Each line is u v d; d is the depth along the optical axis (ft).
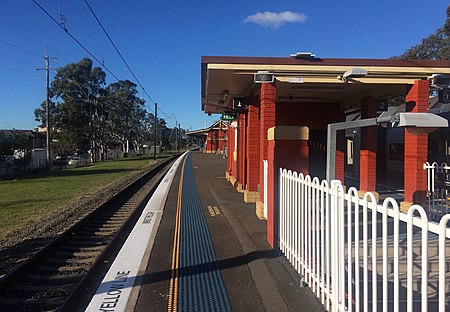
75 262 22.12
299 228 16.53
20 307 15.85
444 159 43.88
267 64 30.32
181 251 22.30
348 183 52.21
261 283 16.72
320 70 30.22
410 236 8.31
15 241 27.02
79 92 174.09
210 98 47.34
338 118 47.14
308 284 15.49
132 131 251.60
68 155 160.86
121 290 16.58
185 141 540.93
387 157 55.93
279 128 20.33
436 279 14.87
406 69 30.40
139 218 33.01
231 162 65.10
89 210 39.01
